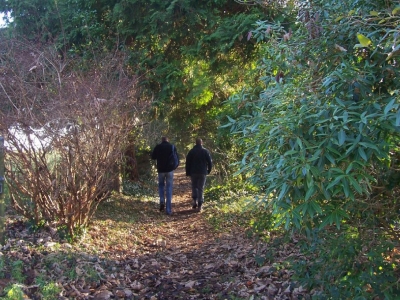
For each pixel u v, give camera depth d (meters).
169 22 9.23
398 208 3.54
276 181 2.80
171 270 6.27
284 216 3.00
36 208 6.44
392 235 3.71
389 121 2.62
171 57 10.05
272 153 3.01
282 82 3.82
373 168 3.19
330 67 3.43
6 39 7.22
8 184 6.26
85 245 6.57
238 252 6.62
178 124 12.47
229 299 4.89
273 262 5.66
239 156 11.76
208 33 9.46
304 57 3.72
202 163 11.64
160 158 11.37
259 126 3.30
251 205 5.05
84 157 6.44
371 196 3.58
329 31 3.45
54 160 6.39
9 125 5.90
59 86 6.15
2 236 5.00
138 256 6.84
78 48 9.90
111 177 7.12
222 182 13.99
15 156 6.08
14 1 9.95
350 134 2.69
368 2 3.36
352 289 3.57
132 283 5.53
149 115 9.83
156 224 9.68
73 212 6.57
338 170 2.61
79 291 4.86
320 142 2.71
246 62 9.32
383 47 3.08
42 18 9.55
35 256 5.43
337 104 2.84
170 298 5.07
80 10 10.11
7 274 4.63
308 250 4.30
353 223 3.70
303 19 3.89
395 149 3.07
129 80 8.12
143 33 9.67
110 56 8.36
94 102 6.30
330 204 3.04
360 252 3.70
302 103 3.02
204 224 9.46
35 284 4.64
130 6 9.48
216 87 11.89
